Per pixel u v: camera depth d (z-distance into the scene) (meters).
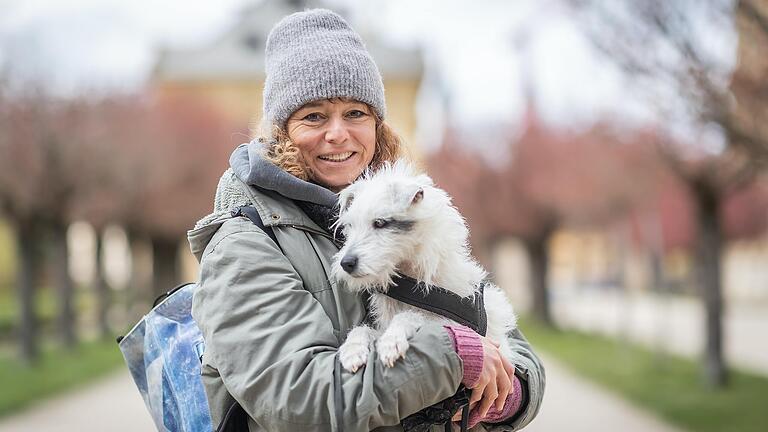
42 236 20.98
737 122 7.98
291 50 2.55
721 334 12.27
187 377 2.46
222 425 2.24
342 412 1.97
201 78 45.03
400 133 2.99
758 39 7.17
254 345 2.08
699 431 9.35
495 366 2.20
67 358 17.16
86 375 14.80
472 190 26.19
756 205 38.69
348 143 2.62
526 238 27.00
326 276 2.31
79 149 15.34
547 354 19.86
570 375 15.63
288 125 2.61
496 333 2.50
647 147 12.05
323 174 2.64
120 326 27.73
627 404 11.77
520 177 24.97
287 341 2.08
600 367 16.31
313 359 2.05
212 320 2.15
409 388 2.01
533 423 10.29
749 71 7.54
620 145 12.96
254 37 46.94
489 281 2.73
